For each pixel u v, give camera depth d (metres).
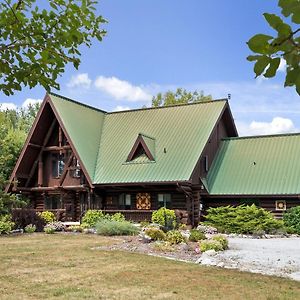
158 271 11.30
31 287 9.44
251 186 25.34
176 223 23.52
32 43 3.66
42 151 29.00
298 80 1.73
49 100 27.91
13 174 28.30
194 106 29.36
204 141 26.14
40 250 15.06
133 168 26.30
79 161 26.53
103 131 30.61
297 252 15.03
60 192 28.02
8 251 14.79
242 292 9.09
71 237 19.44
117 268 11.70
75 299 8.37
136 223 24.91
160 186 25.67
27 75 3.66
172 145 26.77
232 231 22.25
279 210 24.52
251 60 1.74
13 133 33.44
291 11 1.60
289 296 8.80
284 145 27.39
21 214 22.55
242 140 28.84
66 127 27.39
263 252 14.96
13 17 3.60
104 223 21.14
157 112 30.25
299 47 1.68
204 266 12.25
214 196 25.75
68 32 3.75
